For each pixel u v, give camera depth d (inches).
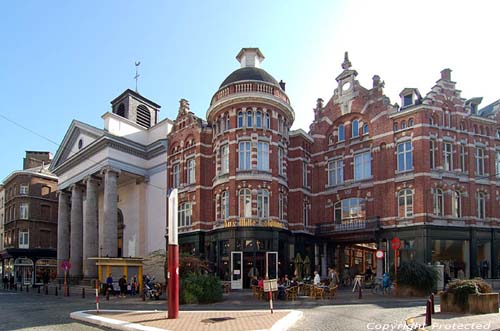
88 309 909.2
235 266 1336.1
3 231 2610.7
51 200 2534.5
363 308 805.2
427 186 1306.6
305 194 1568.7
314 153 1638.8
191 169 1592.0
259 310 773.3
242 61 1604.3
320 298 1016.2
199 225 1496.1
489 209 1411.2
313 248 1576.0
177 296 681.0
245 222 1350.9
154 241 1685.5
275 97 1443.2
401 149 1384.1
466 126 1417.3
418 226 1289.4
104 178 1681.8
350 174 1518.2
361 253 1825.8
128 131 1787.6
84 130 1834.4
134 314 737.6
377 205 1409.9
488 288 699.4
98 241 1969.7
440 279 1147.3
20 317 778.2
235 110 1432.1
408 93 1421.0
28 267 2420.0
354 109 1531.7
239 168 1400.1
